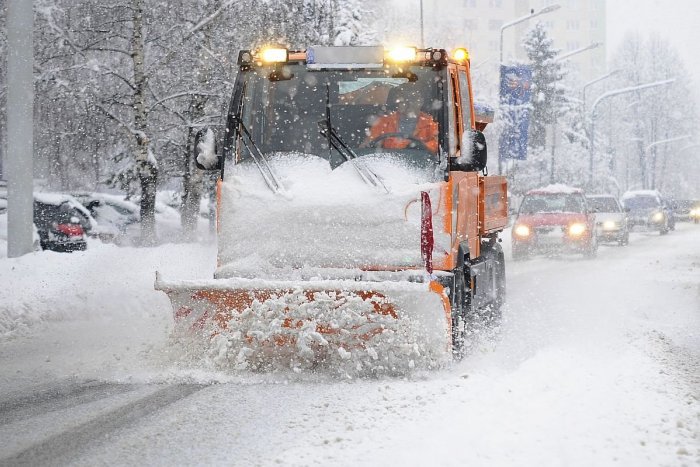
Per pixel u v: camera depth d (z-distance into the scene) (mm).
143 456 8227
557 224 36906
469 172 14352
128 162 39719
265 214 12562
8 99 23578
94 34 33781
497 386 10859
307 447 8344
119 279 20031
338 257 12320
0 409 10266
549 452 8031
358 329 11703
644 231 69062
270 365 12227
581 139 109812
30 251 23828
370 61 13312
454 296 13016
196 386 11469
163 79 35031
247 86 13422
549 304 20578
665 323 17484
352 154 12797
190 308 12297
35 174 49875
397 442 8445
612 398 10172
